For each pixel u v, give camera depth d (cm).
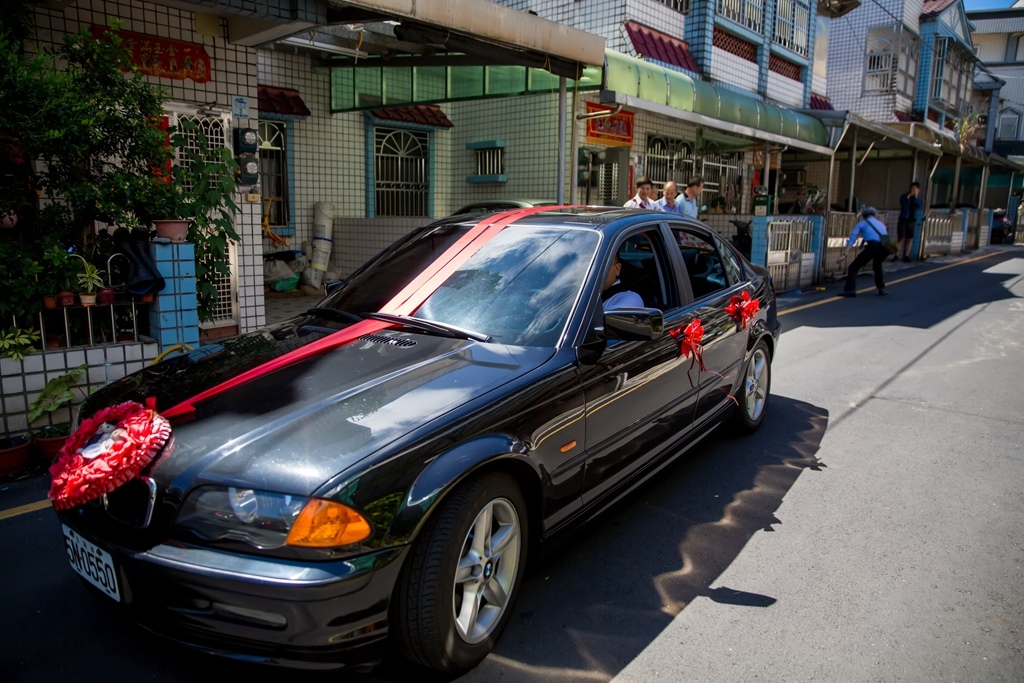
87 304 451
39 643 269
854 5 1892
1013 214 3347
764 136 1220
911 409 579
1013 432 522
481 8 625
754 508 393
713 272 468
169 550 217
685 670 256
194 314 502
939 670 257
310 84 1098
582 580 316
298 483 213
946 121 2691
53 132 430
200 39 670
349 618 212
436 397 259
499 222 384
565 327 312
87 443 245
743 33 1457
